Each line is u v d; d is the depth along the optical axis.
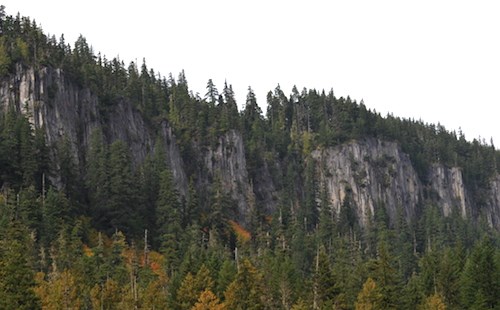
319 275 85.81
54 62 152.88
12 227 92.44
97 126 157.25
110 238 123.31
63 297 73.69
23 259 65.56
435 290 93.94
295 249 136.88
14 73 143.50
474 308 85.44
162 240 125.69
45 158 125.62
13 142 121.38
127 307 77.81
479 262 90.19
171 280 94.62
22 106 141.00
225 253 120.00
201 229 141.88
